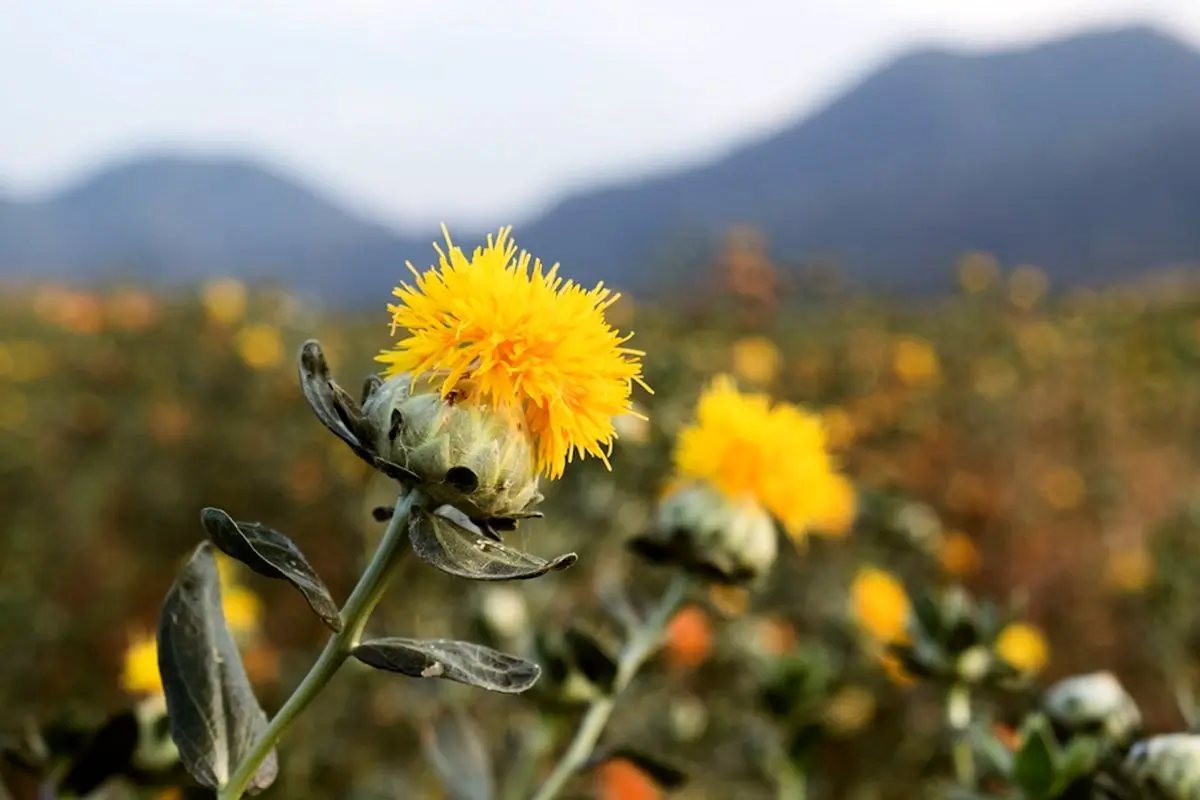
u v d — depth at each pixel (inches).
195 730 59.5
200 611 61.2
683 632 171.3
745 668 199.8
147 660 116.0
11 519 302.7
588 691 102.6
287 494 314.2
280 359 396.5
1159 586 248.1
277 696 208.8
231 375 392.5
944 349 522.0
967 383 460.8
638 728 189.0
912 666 119.1
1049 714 105.0
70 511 310.2
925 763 169.0
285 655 249.9
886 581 176.4
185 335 425.1
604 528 207.3
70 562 287.3
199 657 60.5
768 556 110.7
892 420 386.3
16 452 346.9
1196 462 464.8
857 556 258.2
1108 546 347.6
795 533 114.3
